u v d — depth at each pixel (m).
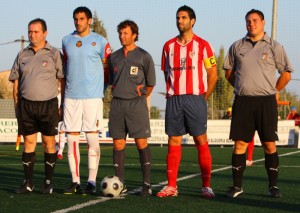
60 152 15.95
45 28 8.00
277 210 6.66
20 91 8.02
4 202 7.10
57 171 11.77
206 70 7.89
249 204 7.12
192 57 7.78
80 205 6.88
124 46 8.02
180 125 7.88
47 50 8.02
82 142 24.83
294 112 25.73
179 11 7.80
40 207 6.72
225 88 33.59
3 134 25.47
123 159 8.17
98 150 8.07
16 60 8.09
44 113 7.89
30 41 7.96
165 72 8.03
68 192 7.96
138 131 7.93
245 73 7.80
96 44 8.01
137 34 8.02
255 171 12.01
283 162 14.84
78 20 7.95
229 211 6.56
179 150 8.00
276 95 7.92
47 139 7.98
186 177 10.66
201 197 7.77
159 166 13.35
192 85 7.78
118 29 7.94
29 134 7.99
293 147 24.39
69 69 8.02
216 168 12.82
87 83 7.96
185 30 7.80
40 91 7.87
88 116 7.97
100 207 6.75
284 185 9.41
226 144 24.89
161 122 25.34
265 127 7.80
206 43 7.85
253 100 7.81
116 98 8.00
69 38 8.12
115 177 7.68
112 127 8.05
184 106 7.79
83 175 11.07
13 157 16.58
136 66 7.93
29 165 8.01
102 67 8.11
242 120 7.85
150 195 7.93
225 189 8.80
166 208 6.73
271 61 7.78
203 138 7.80
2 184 9.27
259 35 7.88
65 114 8.05
